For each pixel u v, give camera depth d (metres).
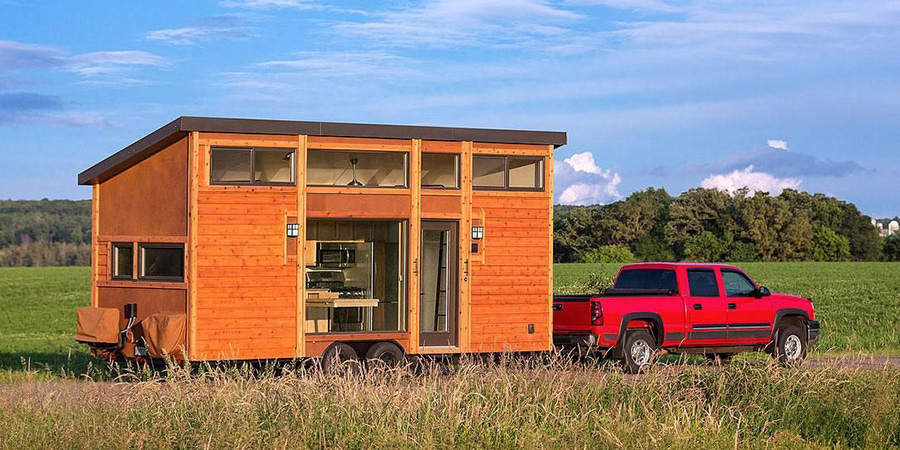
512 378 11.97
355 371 15.84
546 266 17.22
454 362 16.58
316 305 16.06
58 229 139.25
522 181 17.30
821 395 12.38
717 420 11.30
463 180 16.62
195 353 14.97
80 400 10.81
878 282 61.78
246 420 9.89
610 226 102.75
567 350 18.19
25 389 11.56
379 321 17.11
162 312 15.52
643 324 18.66
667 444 10.13
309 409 10.21
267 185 15.47
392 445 9.55
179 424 9.88
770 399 12.27
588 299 18.02
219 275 15.17
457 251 16.66
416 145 16.31
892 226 123.75
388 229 17.02
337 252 16.98
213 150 15.20
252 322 15.33
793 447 10.77
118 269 16.39
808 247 105.56
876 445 11.21
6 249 128.62
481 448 9.96
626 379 13.58
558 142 17.19
